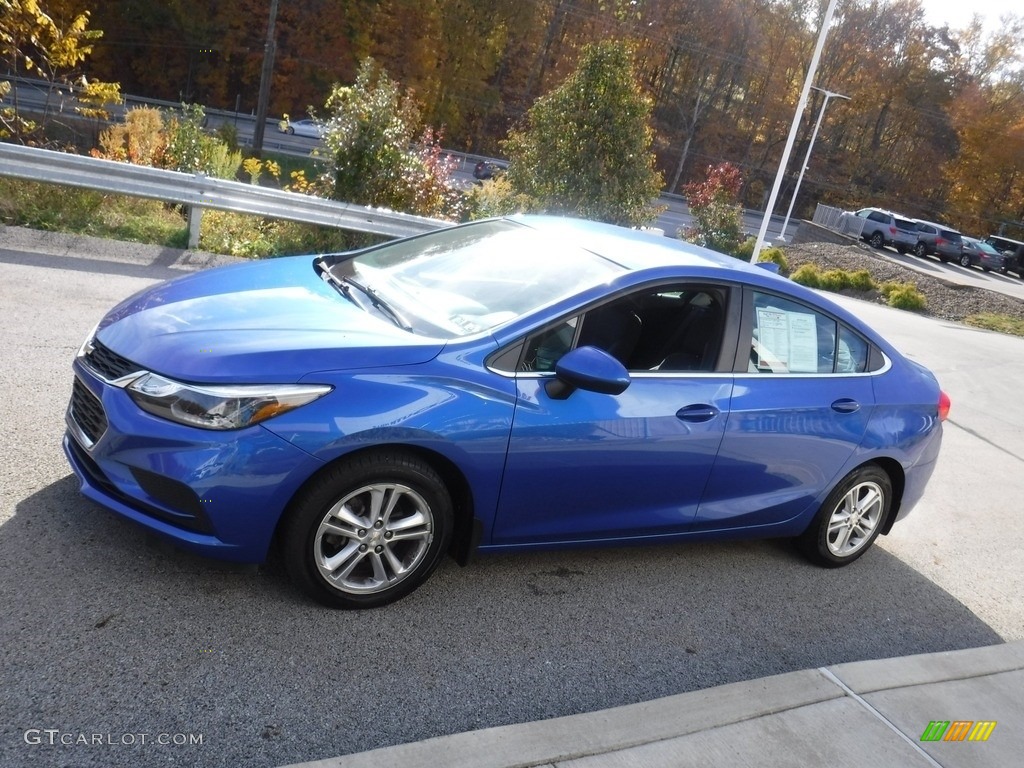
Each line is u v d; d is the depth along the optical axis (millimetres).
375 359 3262
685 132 74125
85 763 2400
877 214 43562
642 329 3861
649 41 70438
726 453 4043
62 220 9266
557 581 4020
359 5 56844
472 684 3137
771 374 4242
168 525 3102
